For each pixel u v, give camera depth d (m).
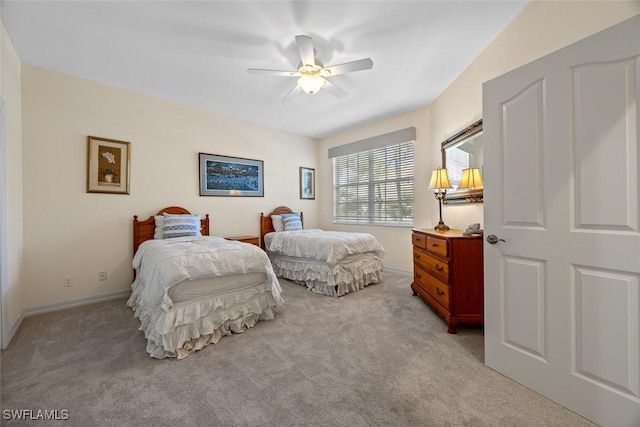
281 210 4.84
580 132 1.30
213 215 4.04
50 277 2.73
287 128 4.84
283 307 2.83
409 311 2.68
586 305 1.30
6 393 1.47
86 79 2.96
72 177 2.86
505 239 1.62
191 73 2.86
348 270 3.36
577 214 1.32
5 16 1.98
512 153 1.57
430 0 1.92
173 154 3.62
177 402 1.41
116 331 2.26
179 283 1.97
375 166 4.59
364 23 2.14
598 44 1.25
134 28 2.15
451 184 3.11
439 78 3.06
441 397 1.44
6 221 2.04
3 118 2.03
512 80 1.57
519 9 2.05
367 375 1.64
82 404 1.39
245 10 1.96
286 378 1.61
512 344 1.59
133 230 3.26
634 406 1.17
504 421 1.28
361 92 3.38
